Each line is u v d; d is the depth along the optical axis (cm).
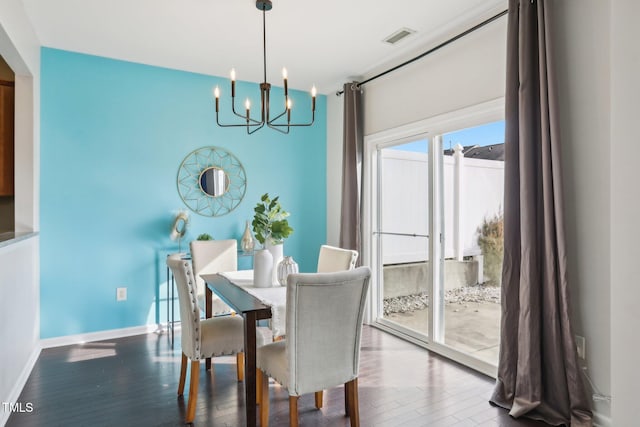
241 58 355
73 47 331
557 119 214
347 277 185
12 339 235
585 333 213
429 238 334
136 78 365
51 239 332
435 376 278
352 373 201
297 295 177
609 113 203
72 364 295
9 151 309
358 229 390
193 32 303
